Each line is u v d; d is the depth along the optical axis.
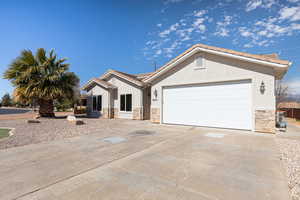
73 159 4.40
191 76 10.27
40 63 15.11
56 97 15.09
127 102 16.08
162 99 11.66
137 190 2.80
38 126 10.30
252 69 8.30
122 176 3.37
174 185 2.99
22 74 13.99
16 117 16.91
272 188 2.90
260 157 4.59
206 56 9.73
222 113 9.23
